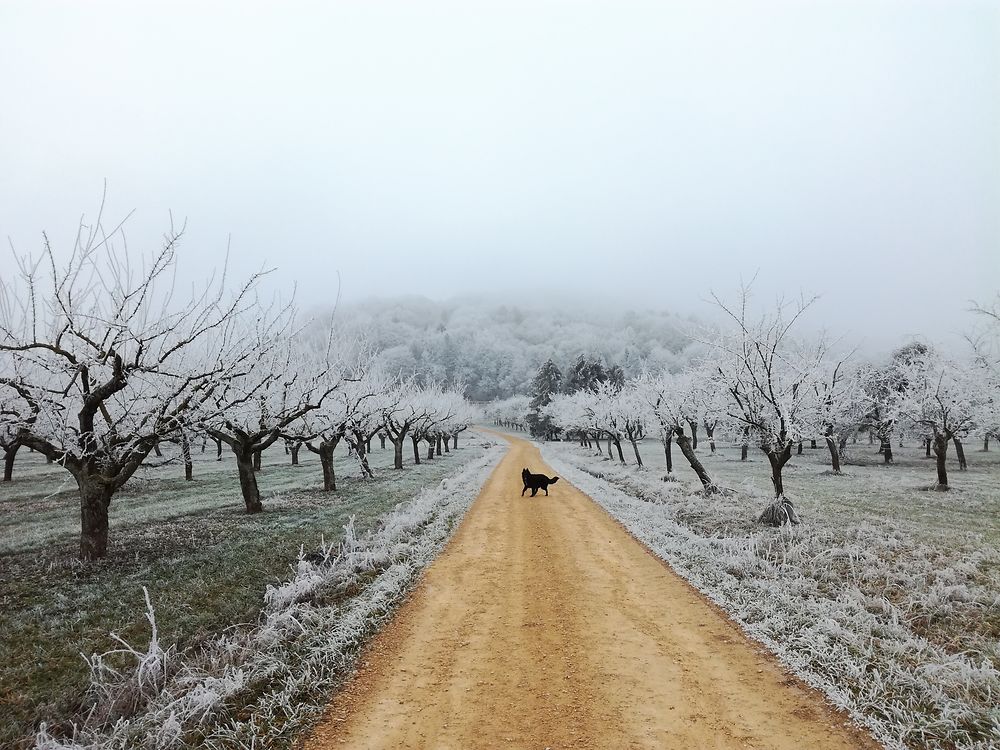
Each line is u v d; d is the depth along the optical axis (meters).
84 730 5.82
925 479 27.70
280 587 10.12
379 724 5.61
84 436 11.22
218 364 12.61
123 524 16.41
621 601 9.20
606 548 13.08
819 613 8.02
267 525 16.06
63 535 14.67
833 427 33.00
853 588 9.10
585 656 7.06
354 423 25.47
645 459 46.06
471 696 6.11
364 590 9.98
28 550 13.09
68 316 10.00
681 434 22.80
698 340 19.78
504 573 11.08
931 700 5.65
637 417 36.56
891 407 29.78
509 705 5.89
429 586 10.27
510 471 35.12
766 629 7.64
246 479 18.80
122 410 13.29
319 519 17.11
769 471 33.69
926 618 7.96
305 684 6.42
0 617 8.77
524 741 5.20
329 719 5.75
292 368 19.50
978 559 10.84
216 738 5.47
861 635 7.18
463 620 8.47
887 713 5.44
